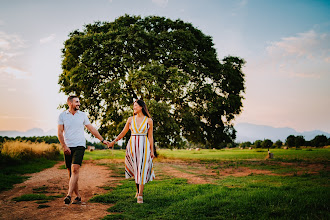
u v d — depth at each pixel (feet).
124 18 59.77
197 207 12.86
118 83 50.65
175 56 53.26
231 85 60.85
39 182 23.32
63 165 43.65
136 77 48.21
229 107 58.70
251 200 13.94
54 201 14.80
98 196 15.60
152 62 50.78
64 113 14.15
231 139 64.18
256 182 22.47
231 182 22.90
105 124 57.62
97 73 53.83
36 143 57.88
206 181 24.16
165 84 52.29
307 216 10.62
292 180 23.11
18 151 42.29
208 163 49.78
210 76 61.00
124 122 49.55
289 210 11.73
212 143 64.80
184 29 59.98
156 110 46.83
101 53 51.16
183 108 59.77
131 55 53.98
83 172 32.65
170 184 20.97
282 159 57.26
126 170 15.15
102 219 10.73
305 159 56.39
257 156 78.95
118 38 49.90
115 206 13.15
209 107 58.13
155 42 53.98
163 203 14.21
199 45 61.93
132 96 55.21
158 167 39.75
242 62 63.82
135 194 16.47
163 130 48.75
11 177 25.09
